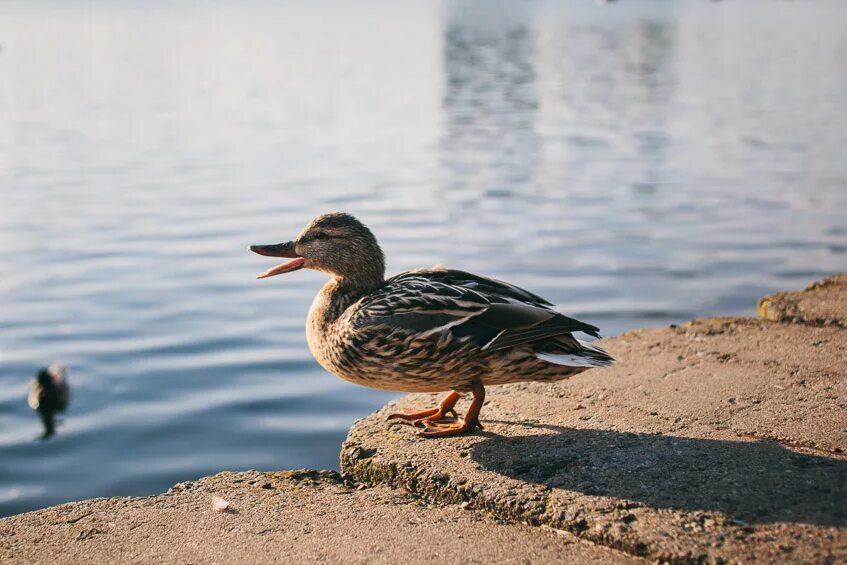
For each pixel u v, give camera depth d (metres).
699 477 3.45
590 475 3.54
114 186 18.36
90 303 10.93
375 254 4.66
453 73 43.75
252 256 12.98
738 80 39.34
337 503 3.66
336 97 34.62
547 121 28.62
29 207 16.39
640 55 53.59
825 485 3.33
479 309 3.99
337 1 136.50
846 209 15.20
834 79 38.53
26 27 78.19
